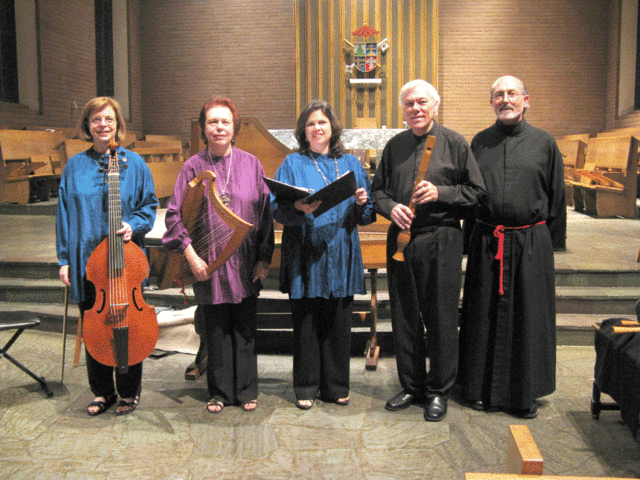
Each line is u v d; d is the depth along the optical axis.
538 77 12.84
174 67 13.52
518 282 3.04
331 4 11.34
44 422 3.03
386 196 3.12
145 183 3.07
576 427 2.96
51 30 10.77
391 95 11.44
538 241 3.05
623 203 8.24
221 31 13.30
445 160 3.03
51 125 10.83
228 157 3.13
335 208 3.07
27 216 8.04
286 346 4.23
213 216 3.03
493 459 2.63
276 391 3.46
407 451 2.71
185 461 2.62
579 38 12.72
